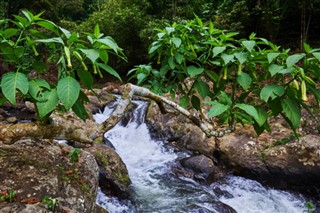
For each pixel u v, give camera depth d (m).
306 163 4.32
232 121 1.40
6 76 0.98
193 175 4.70
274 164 4.48
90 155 2.07
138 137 6.35
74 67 1.13
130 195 3.96
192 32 1.46
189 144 5.65
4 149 1.82
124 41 11.27
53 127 1.27
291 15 9.38
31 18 1.06
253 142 4.94
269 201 4.20
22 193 1.47
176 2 11.80
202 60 1.43
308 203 4.11
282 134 5.06
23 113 6.49
